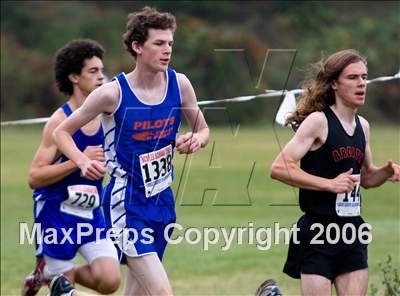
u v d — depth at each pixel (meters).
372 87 93.50
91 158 15.64
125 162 14.40
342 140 14.21
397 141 66.31
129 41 14.38
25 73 94.50
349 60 14.16
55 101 94.50
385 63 93.88
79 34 97.25
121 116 14.34
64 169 16.22
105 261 16.55
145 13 14.31
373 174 14.97
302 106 14.52
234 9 101.81
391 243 27.86
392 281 15.80
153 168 14.50
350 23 100.06
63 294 15.58
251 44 91.00
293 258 14.49
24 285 17.33
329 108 14.38
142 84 14.42
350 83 14.13
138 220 14.34
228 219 34.88
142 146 14.42
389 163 14.75
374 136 73.12
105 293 16.80
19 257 26.88
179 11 100.56
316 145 14.29
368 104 93.88
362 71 14.16
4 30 99.06
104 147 14.81
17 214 37.28
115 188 14.41
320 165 14.27
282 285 21.86
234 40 90.62
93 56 17.09
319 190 14.00
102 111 14.41
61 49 17.30
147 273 14.19
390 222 33.88
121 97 14.31
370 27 95.94
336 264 14.31
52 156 16.55
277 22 99.50
